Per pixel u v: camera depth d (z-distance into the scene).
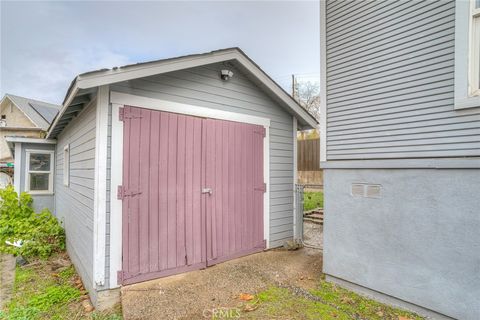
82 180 4.16
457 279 2.61
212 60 4.09
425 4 2.90
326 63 3.88
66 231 5.91
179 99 3.97
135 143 3.53
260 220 5.02
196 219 4.09
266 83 4.84
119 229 3.37
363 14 3.46
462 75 2.61
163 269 3.72
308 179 11.54
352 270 3.48
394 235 3.09
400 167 3.03
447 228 2.69
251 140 4.91
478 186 2.51
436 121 2.80
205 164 4.23
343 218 3.60
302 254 4.95
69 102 3.60
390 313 2.93
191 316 2.86
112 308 3.26
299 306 3.08
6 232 6.34
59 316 3.21
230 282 3.66
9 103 19.73
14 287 4.13
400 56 3.10
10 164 12.57
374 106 3.33
